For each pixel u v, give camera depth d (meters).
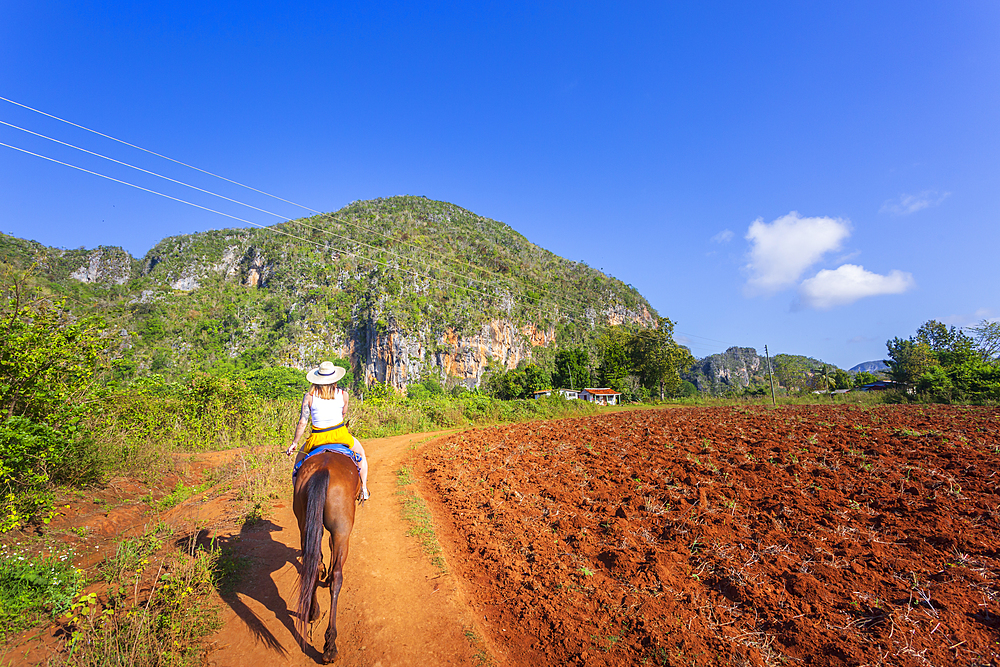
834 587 4.46
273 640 4.14
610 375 71.94
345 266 140.88
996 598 4.13
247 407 15.16
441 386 108.06
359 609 4.66
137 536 6.13
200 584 4.74
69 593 4.36
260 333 118.81
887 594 4.29
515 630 4.26
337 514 4.13
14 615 4.09
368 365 116.00
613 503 7.34
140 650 3.63
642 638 3.89
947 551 5.07
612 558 5.32
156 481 8.41
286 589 5.05
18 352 6.11
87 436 7.32
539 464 10.34
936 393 31.84
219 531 6.43
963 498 6.57
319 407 5.13
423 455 12.58
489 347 123.44
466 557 5.84
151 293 122.19
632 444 12.23
